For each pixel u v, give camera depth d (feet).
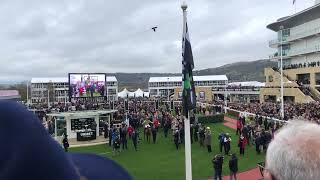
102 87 176.45
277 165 5.31
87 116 139.74
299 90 240.73
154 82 447.42
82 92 173.37
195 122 129.18
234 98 352.69
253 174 82.33
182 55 55.26
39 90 404.16
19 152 3.67
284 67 279.49
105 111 142.92
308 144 5.22
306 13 246.27
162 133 147.02
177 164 93.76
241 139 102.12
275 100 265.75
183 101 54.90
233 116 201.77
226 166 89.71
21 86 417.49
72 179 3.95
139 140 128.88
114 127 123.85
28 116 3.86
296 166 5.16
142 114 174.50
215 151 108.47
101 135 143.84
